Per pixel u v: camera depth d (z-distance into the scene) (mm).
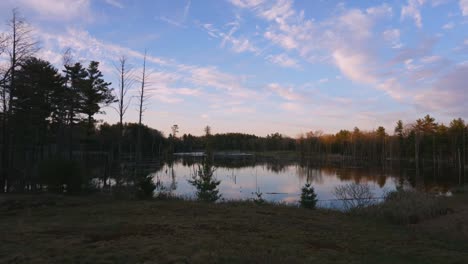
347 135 114188
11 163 20938
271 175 46375
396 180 39000
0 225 8953
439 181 37906
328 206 18469
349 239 8516
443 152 76125
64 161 17078
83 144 39469
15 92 20172
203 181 18844
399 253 7391
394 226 10836
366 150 97125
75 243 7055
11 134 22312
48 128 31531
